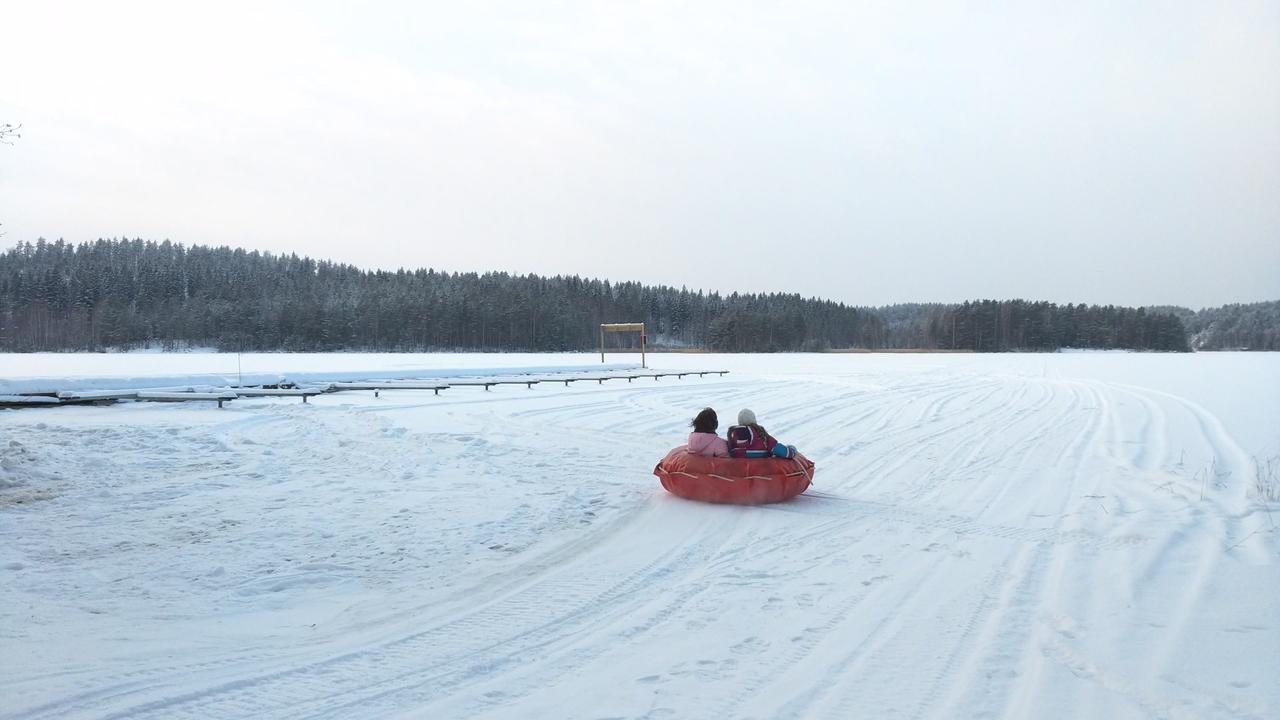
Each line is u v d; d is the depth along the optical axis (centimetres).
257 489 831
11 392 1819
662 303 13088
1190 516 701
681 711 333
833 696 346
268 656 399
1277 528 651
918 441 1226
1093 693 348
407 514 720
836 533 654
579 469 965
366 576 542
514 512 730
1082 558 571
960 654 394
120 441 1156
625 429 1402
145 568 554
